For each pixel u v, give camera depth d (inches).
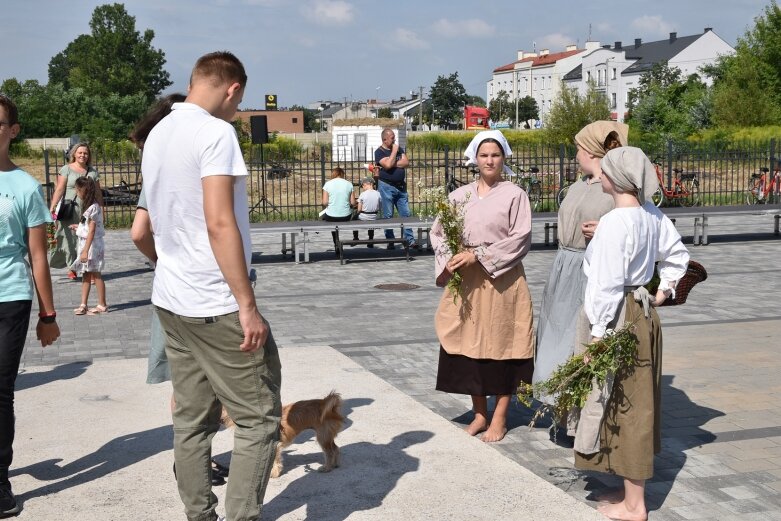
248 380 115.5
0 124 146.0
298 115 4178.2
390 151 608.7
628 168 143.6
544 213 640.4
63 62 5639.8
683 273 149.3
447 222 189.5
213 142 110.0
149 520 138.1
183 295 114.0
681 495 170.4
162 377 152.5
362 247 636.7
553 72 4731.8
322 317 370.6
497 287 191.9
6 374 141.8
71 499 147.2
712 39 3762.3
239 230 112.7
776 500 168.1
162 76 4035.4
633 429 146.9
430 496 147.4
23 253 151.4
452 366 198.1
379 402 206.4
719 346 297.3
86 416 195.8
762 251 587.2
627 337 143.3
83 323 361.4
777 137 1646.2
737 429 210.4
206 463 124.6
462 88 4940.9
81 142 457.4
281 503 144.9
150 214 117.4
